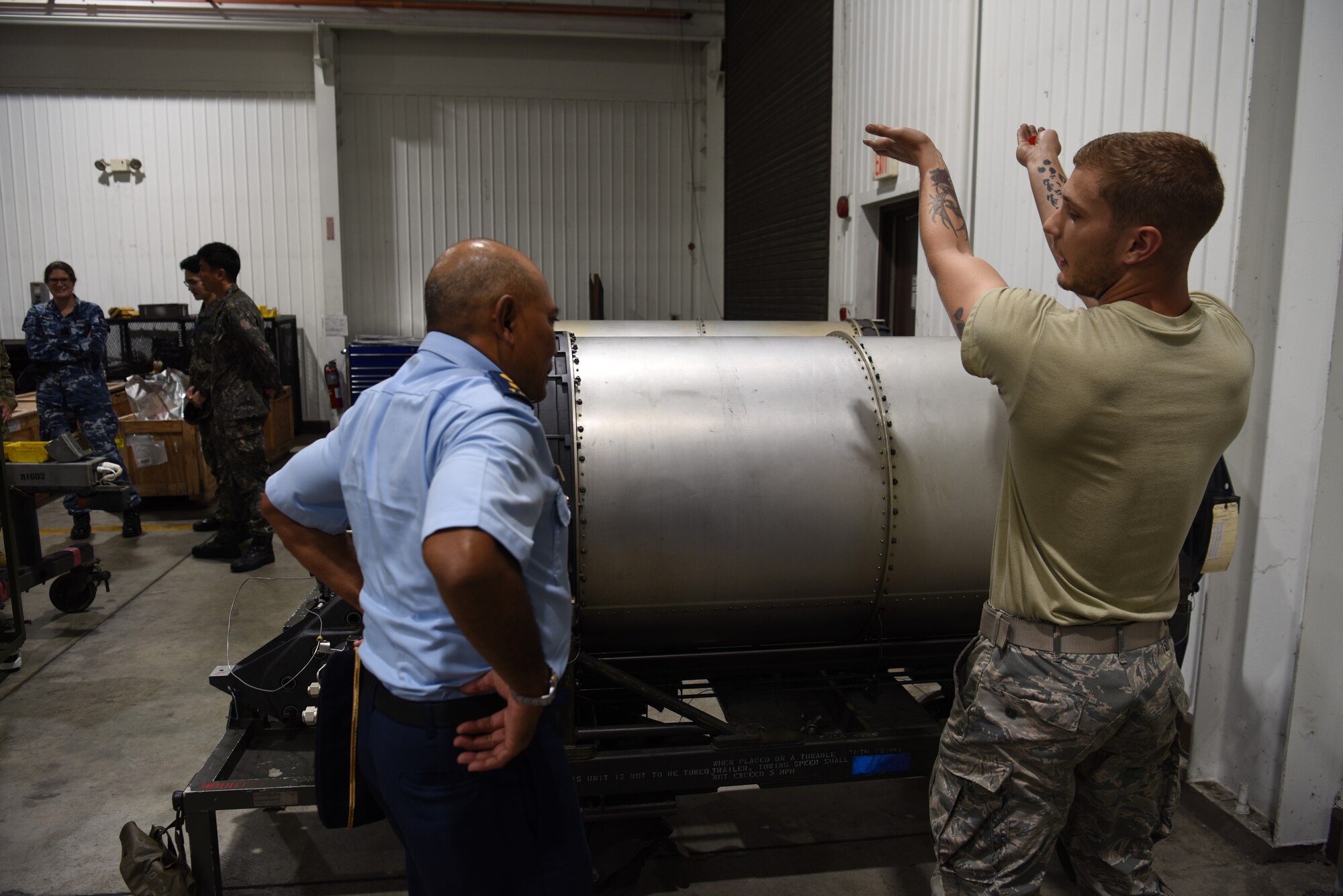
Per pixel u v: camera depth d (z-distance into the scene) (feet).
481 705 3.99
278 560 15.85
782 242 21.59
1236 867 7.18
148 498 20.42
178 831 6.43
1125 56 8.90
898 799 8.27
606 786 6.22
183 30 25.99
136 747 9.21
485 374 3.98
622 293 28.81
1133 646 4.46
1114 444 4.17
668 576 6.09
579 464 5.98
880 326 12.26
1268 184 7.04
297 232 27.66
